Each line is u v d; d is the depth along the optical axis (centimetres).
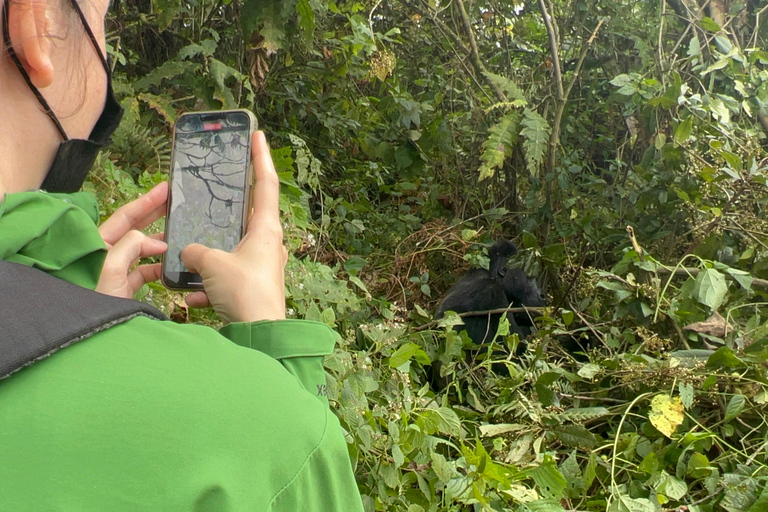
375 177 479
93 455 44
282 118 445
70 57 69
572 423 249
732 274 275
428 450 189
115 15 347
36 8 62
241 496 47
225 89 298
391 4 498
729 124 348
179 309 202
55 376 47
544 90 475
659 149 352
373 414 191
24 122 64
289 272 223
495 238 447
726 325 271
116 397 47
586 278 315
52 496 42
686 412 238
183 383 50
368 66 425
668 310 289
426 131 430
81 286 55
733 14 411
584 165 475
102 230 114
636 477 217
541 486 188
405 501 181
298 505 51
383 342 214
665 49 443
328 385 174
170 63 302
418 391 218
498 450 217
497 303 354
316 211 427
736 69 383
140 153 277
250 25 295
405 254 395
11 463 43
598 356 282
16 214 56
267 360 57
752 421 243
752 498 190
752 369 243
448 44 492
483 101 434
